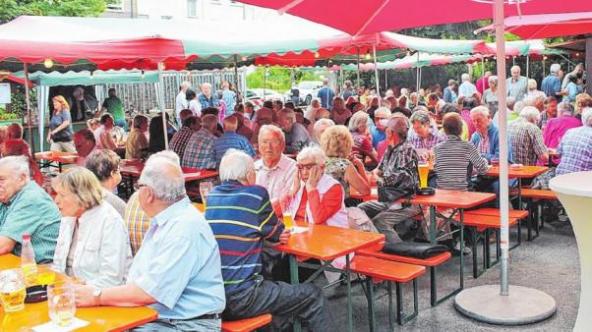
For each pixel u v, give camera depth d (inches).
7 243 140.5
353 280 181.8
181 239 109.0
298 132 328.8
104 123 392.8
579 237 121.5
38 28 270.7
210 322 113.2
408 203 193.8
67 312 94.7
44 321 96.7
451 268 213.8
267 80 1119.6
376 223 199.0
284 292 130.1
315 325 134.9
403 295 188.5
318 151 163.5
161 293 106.6
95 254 122.4
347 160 190.9
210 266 113.9
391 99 437.1
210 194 132.3
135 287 105.9
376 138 319.3
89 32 267.0
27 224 141.8
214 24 325.1
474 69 868.0
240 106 442.9
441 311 174.2
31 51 215.5
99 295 105.0
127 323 96.0
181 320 111.3
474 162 215.6
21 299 102.2
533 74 825.5
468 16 191.9
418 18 190.1
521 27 284.8
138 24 303.4
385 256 169.8
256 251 128.6
